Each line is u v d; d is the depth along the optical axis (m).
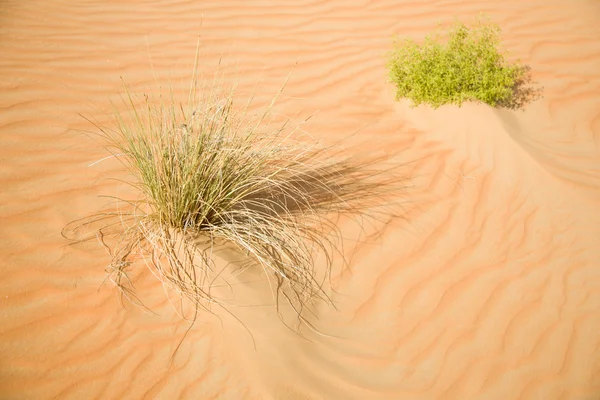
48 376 2.92
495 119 5.17
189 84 5.38
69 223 3.67
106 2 6.44
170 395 2.98
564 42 6.67
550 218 4.49
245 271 3.49
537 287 3.95
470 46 5.57
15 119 4.41
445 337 3.56
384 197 4.41
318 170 4.54
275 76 5.72
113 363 3.04
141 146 3.67
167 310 3.31
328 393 3.12
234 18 6.52
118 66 5.41
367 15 6.88
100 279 3.38
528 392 3.36
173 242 3.56
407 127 5.32
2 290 3.20
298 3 6.96
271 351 3.20
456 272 3.96
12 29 5.58
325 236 3.96
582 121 5.66
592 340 3.68
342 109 5.40
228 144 3.75
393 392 3.21
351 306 3.61
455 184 4.68
